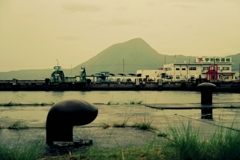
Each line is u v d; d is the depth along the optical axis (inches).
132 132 303.9
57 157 194.4
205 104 643.5
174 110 547.8
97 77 4013.3
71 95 2160.4
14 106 642.8
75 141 245.0
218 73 4315.9
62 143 237.0
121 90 2930.6
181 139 200.7
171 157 183.5
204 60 4591.5
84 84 2923.2
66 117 241.6
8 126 345.4
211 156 181.9
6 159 176.7
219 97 1542.8
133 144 243.1
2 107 618.8
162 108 571.8
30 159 181.6
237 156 179.5
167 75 4665.4
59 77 3417.8
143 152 197.8
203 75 4549.7
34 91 2797.7
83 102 249.0
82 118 242.7
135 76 4889.3
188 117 428.5
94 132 304.3
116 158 183.2
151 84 2982.3
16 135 288.4
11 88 2829.7
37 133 299.4
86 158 187.6
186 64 4549.7
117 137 276.2
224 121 387.2
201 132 293.1
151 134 291.6
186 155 181.5
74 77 3745.1
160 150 201.9
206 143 197.8
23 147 228.2
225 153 179.5
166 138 267.1
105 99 1635.1
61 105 246.2
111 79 4431.6
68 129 245.8
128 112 503.8
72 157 191.2
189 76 4544.8
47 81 2876.5
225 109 569.0
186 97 1814.7
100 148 227.3
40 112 512.7
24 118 425.4
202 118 426.6
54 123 243.9
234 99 1267.2
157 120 395.9
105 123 355.3
